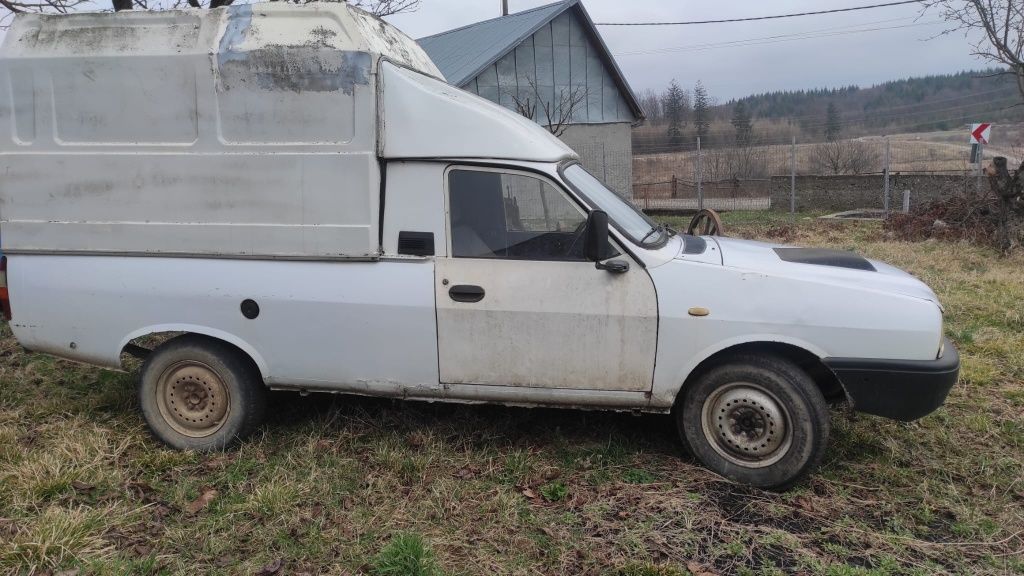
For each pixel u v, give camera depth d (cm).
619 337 387
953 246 1127
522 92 1891
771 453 384
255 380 433
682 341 382
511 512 363
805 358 401
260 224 406
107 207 417
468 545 337
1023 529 349
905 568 320
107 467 406
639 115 2109
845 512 367
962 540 343
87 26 412
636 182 2722
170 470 409
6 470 391
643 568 315
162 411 438
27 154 418
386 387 415
